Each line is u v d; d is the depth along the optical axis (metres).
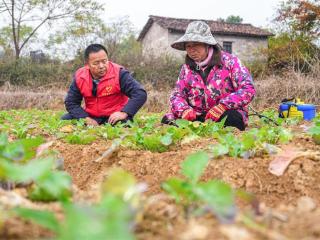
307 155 3.00
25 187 2.09
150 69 20.23
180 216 1.58
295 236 1.38
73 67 21.58
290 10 22.53
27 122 7.71
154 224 1.51
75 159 3.67
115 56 21.62
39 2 25.89
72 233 1.04
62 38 26.41
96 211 1.21
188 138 4.07
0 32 28.34
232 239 1.25
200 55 5.52
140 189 1.46
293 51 19.50
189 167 1.88
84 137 4.33
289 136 3.90
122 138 4.00
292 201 2.64
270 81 13.34
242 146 3.25
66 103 6.57
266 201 2.66
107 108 6.42
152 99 14.92
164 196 2.05
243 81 5.49
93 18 24.83
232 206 1.47
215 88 5.60
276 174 2.82
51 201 1.79
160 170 3.19
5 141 2.59
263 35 33.03
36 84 20.58
